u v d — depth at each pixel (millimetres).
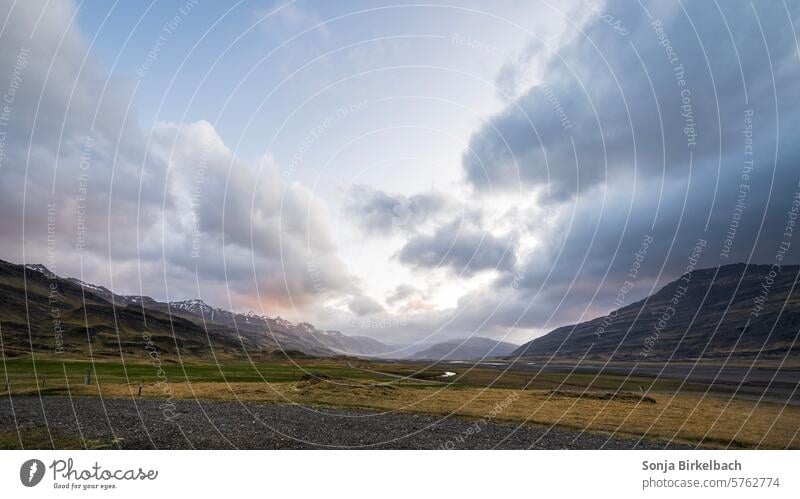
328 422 34281
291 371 88375
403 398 48750
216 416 34688
